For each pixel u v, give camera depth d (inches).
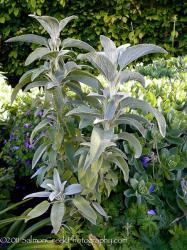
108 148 60.0
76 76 62.4
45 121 65.9
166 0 168.7
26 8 176.2
